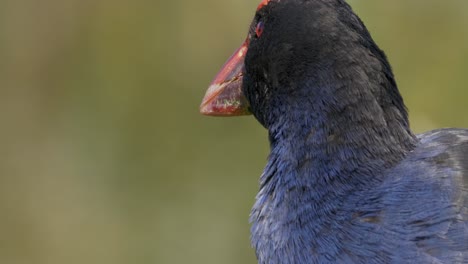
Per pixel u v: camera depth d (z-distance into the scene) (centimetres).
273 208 790
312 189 772
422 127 1292
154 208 1441
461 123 1306
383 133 777
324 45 786
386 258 731
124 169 1477
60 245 1457
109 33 1498
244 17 1430
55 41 1527
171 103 1479
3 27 1532
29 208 1493
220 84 901
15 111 1546
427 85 1320
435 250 723
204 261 1389
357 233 744
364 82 777
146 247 1416
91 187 1482
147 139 1482
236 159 1437
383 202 747
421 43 1329
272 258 781
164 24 1473
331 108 779
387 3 1324
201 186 1433
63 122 1524
